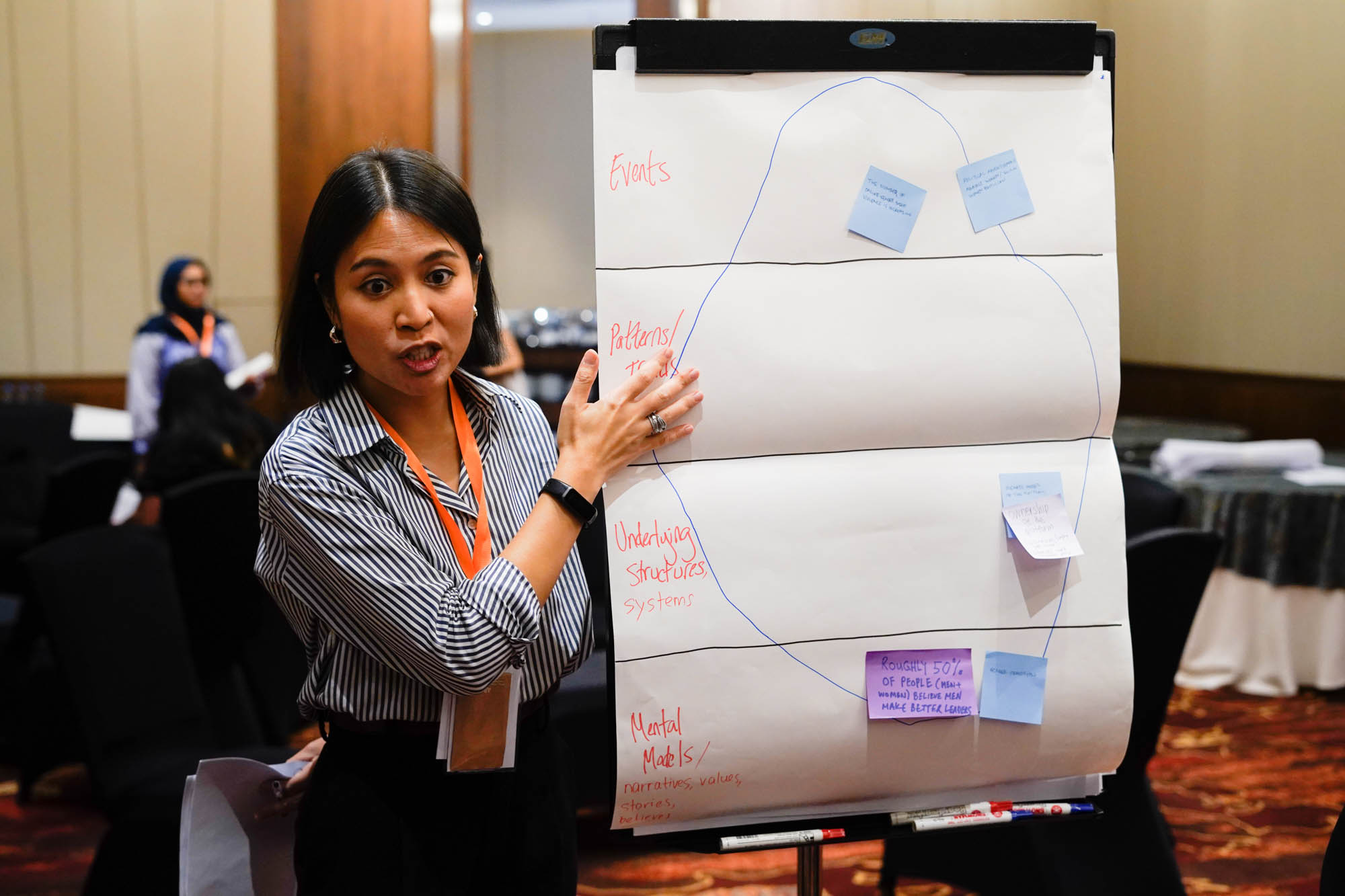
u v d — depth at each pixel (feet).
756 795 4.45
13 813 9.93
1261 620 12.94
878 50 4.42
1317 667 12.89
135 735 7.36
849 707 4.44
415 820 4.04
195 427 10.08
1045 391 4.57
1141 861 6.91
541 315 23.70
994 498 4.55
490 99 32.73
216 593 8.80
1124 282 20.47
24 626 9.95
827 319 4.39
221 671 8.93
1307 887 8.53
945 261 4.49
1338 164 16.48
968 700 4.51
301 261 4.03
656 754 4.29
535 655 4.22
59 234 20.42
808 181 4.37
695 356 4.28
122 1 20.07
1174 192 19.35
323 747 4.43
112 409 20.68
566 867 4.42
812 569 4.39
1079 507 4.61
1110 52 4.63
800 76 4.38
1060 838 6.91
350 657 4.02
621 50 4.25
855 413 4.42
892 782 4.55
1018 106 4.55
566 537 3.99
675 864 9.06
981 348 4.51
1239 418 18.22
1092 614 4.63
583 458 4.04
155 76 20.25
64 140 20.25
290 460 3.84
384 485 4.00
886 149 4.44
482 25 31.83
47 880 8.60
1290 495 12.59
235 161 20.45
